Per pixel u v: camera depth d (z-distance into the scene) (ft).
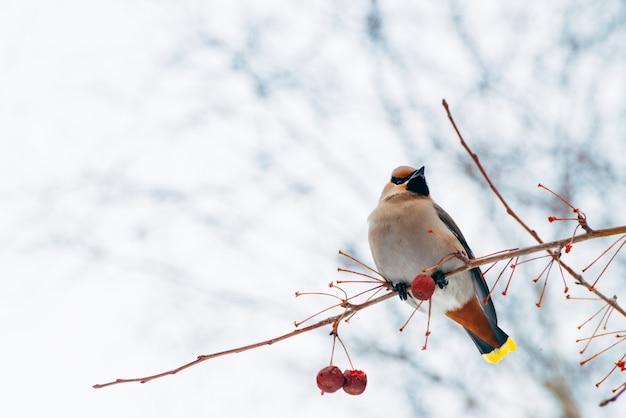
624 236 22.41
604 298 22.24
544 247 22.85
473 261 25.11
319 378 25.77
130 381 23.18
